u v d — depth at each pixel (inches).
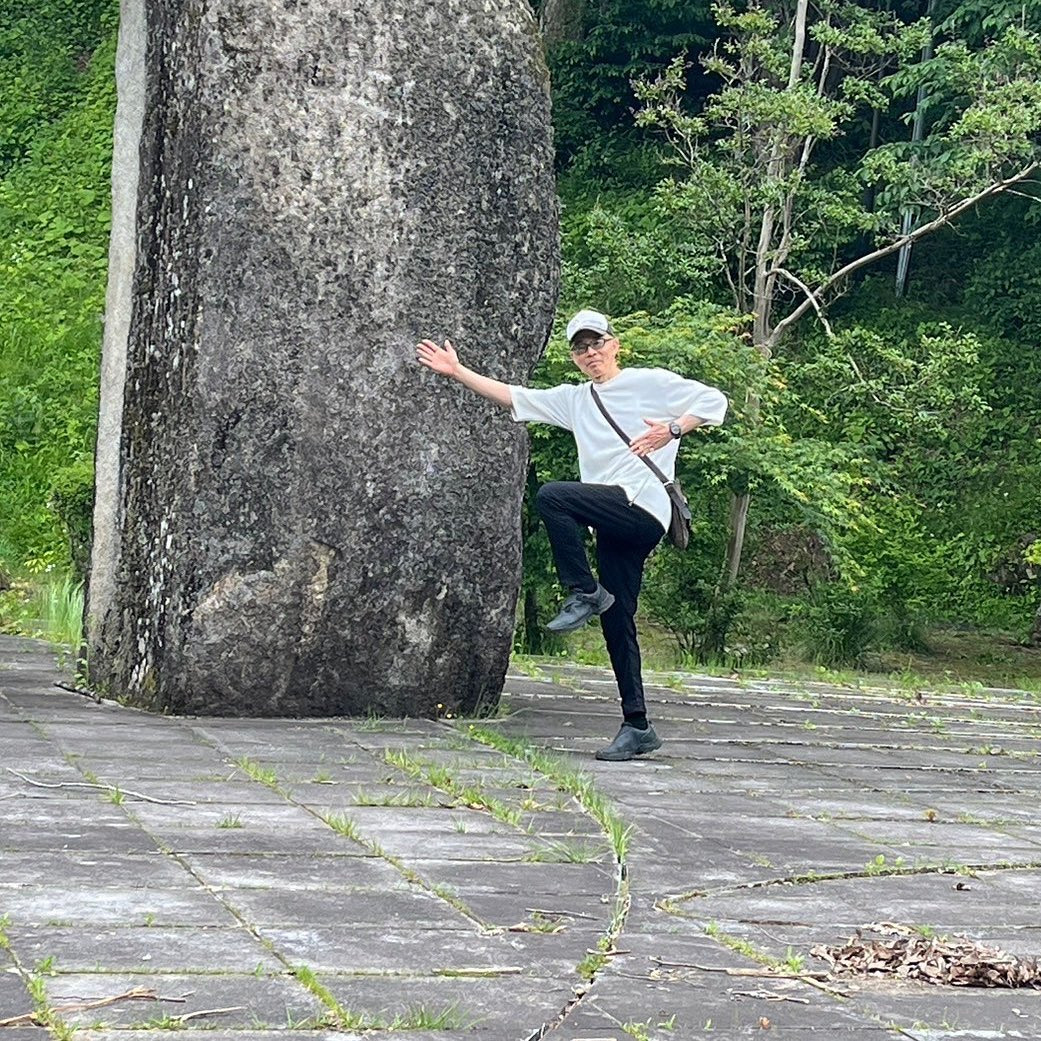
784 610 714.8
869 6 1010.1
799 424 828.6
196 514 290.7
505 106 311.1
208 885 164.7
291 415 295.0
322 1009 128.0
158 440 299.0
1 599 522.3
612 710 344.2
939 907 181.5
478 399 307.9
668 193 730.2
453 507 306.8
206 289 291.0
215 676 291.9
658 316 653.3
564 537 263.4
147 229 307.3
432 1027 125.9
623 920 164.1
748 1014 135.8
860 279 1028.5
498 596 312.3
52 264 884.6
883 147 893.2
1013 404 953.5
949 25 919.0
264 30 293.7
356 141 298.8
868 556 833.5
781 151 722.2
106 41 1029.8
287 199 294.4
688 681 452.4
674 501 267.3
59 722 273.3
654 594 625.9
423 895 167.3
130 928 147.1
